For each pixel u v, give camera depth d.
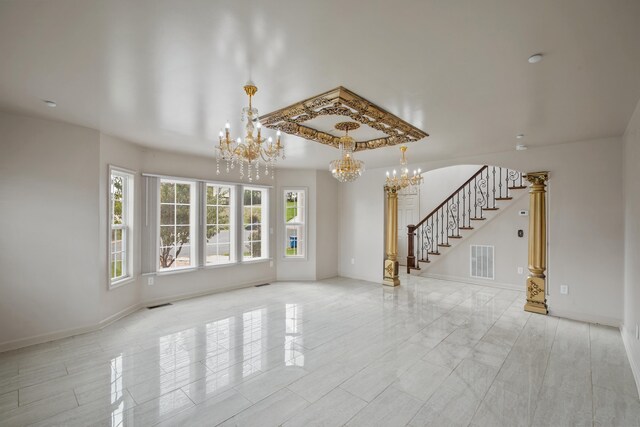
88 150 3.56
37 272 3.23
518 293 5.48
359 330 3.67
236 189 5.70
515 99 2.64
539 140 3.98
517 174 6.34
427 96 2.59
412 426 2.01
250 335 3.50
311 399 2.30
